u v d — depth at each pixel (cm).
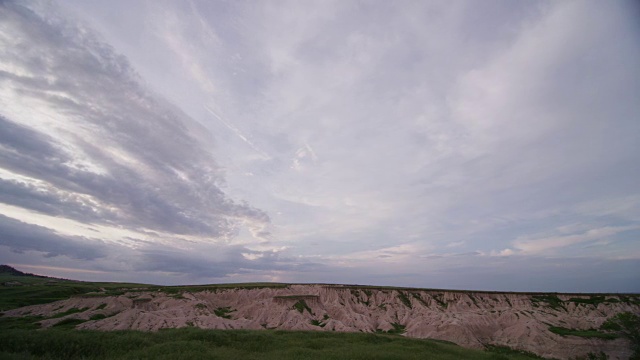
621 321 6644
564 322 9056
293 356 2770
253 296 12669
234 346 3117
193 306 9650
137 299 9294
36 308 8369
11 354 2220
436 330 8094
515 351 7106
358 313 11019
